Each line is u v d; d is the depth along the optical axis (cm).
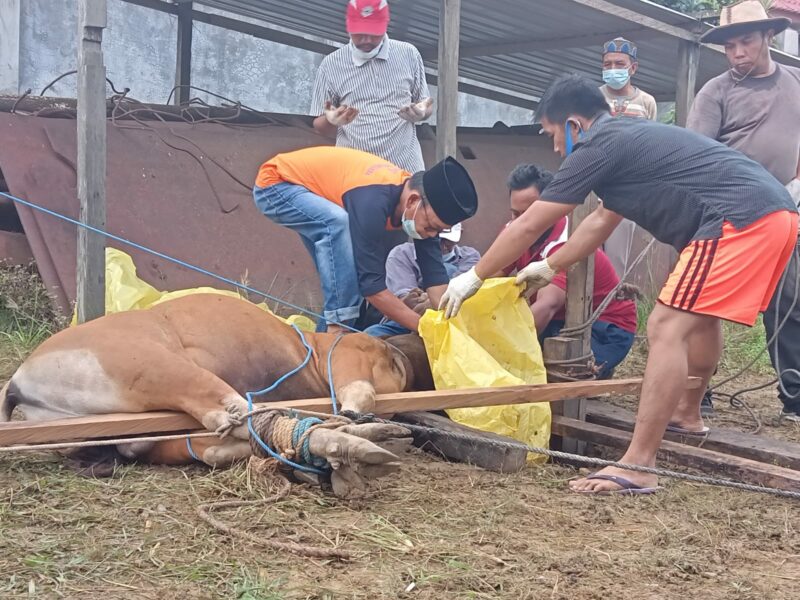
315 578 294
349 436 356
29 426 366
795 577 325
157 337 408
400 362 486
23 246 741
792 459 457
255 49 1434
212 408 388
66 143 763
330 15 1041
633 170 424
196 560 302
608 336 560
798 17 1564
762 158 621
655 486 417
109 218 755
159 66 1364
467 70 1227
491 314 482
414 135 728
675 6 1448
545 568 316
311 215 531
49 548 304
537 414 474
